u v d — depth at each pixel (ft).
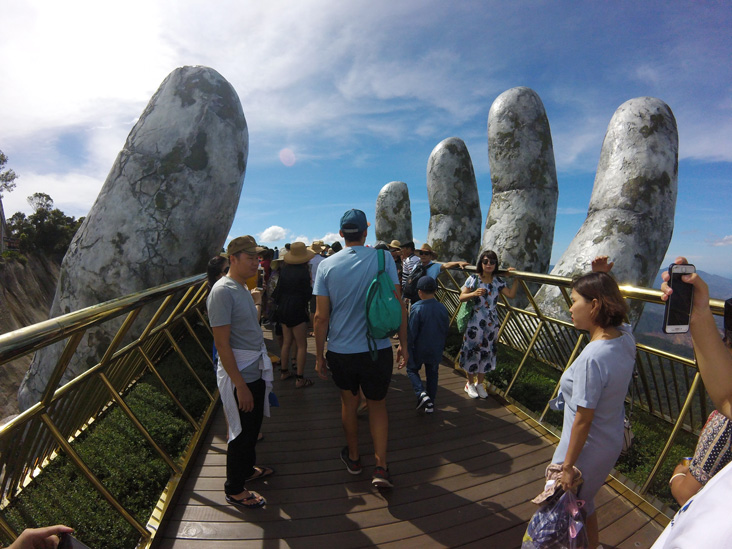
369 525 7.51
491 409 12.60
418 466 9.44
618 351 5.39
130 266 18.04
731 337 3.79
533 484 8.75
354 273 8.16
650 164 18.65
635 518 7.70
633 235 17.99
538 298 19.74
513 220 25.52
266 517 7.75
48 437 8.66
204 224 19.45
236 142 20.59
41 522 7.38
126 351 9.39
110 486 8.66
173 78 20.22
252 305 7.91
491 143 27.27
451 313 22.94
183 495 8.44
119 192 18.58
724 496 2.40
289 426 11.57
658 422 12.09
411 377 12.40
